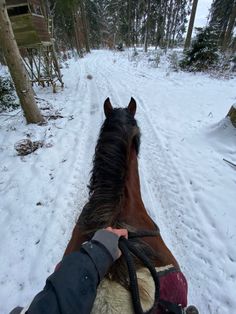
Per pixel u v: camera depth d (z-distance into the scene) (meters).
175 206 3.36
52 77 9.69
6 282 2.54
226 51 15.34
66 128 6.00
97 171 1.09
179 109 6.89
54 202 3.57
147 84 9.82
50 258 2.74
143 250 1.02
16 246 2.94
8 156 4.97
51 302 0.56
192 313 1.61
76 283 0.60
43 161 4.61
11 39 5.26
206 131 5.43
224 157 4.43
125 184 1.10
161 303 0.95
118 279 0.82
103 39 52.16
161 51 20.08
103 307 0.75
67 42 35.00
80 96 8.73
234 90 8.89
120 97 8.10
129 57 19.64
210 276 2.45
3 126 6.41
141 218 1.26
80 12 33.97
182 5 27.38
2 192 3.91
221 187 3.66
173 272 1.10
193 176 3.95
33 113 6.16
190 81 10.27
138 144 1.35
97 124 6.11
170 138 5.22
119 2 38.03
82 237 1.05
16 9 8.06
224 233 2.90
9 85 7.79
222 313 2.14
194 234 2.92
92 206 1.04
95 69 14.77
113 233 0.79
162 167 4.25
